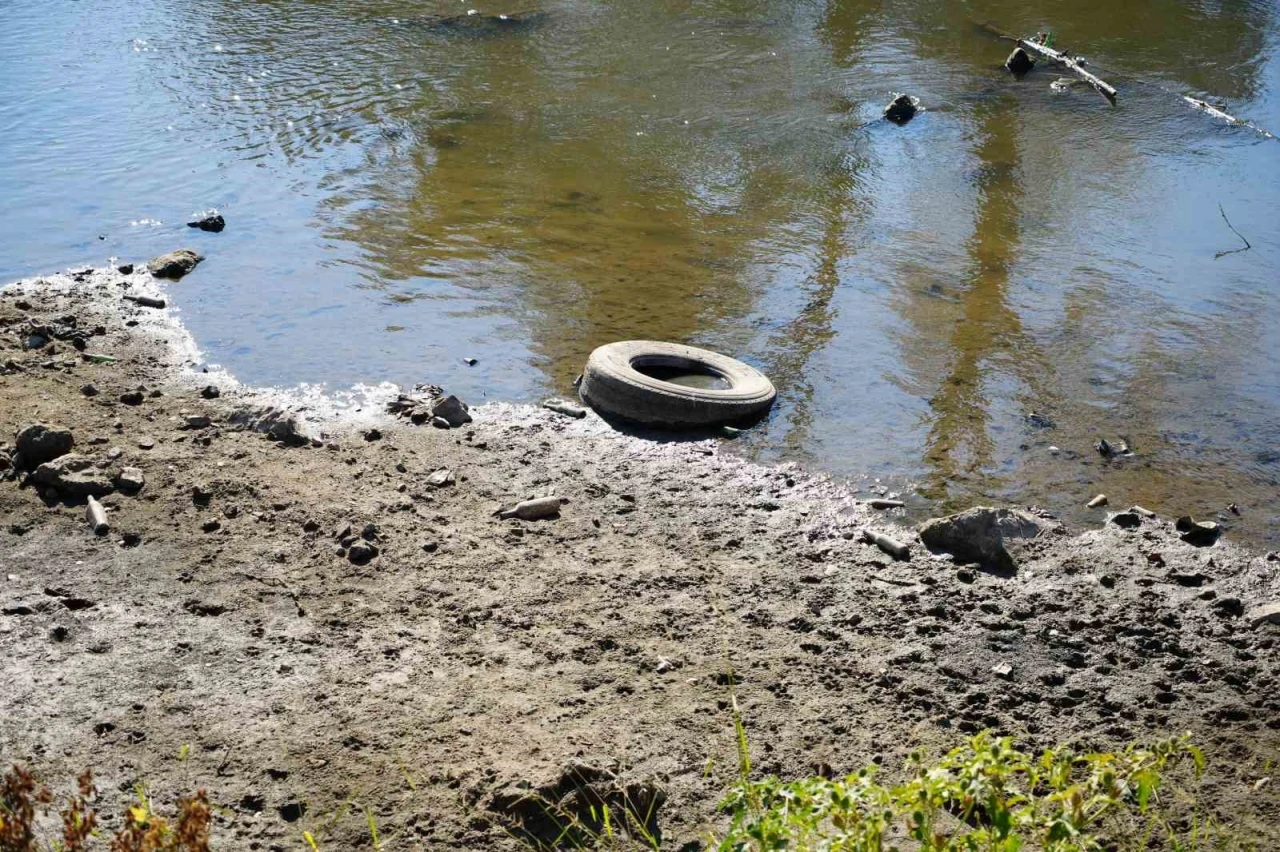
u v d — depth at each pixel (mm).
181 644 5922
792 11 21453
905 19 21141
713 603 6484
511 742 5273
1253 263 11938
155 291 10602
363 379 9172
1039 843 4688
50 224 12000
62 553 6711
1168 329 10430
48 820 4699
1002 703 5719
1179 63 18844
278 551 6805
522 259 11500
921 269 11562
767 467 8117
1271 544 7352
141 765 5066
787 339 10023
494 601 6414
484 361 9523
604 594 6535
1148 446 8531
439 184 13461
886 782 5082
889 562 7000
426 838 4695
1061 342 10117
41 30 19109
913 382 9359
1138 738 5496
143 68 17328
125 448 7895
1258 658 6168
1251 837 4832
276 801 4887
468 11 20891
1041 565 7051
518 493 7621
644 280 11094
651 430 8625
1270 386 9461
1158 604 6641
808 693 5730
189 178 13383
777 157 14703
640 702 5617
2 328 9648
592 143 14984
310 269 11172
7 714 5352
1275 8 22219
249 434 8227
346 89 16672
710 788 5043
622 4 21562
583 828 4652
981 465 8227
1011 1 22469
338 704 5520
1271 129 16078
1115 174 14422
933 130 15789
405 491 7570
